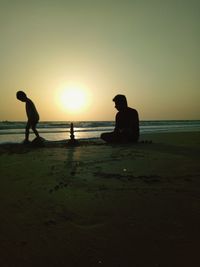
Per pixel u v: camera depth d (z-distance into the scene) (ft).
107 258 6.15
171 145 30.68
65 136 54.60
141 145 30.73
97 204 9.62
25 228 7.74
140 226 7.74
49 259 6.15
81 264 5.94
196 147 28.27
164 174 14.21
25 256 6.28
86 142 34.86
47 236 7.23
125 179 13.17
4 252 6.46
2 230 7.63
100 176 13.85
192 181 12.71
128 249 6.50
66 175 14.14
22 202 9.94
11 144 30.86
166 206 9.33
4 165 17.17
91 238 7.09
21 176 14.05
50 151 24.79
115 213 8.75
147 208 9.16
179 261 5.93
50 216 8.60
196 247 6.47
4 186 12.12
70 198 10.34
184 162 18.01
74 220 8.26
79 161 18.56
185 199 10.05
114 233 7.34
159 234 7.22
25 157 20.86
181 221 8.03
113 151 24.47
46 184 12.41
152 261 5.98
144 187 11.75
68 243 6.84
